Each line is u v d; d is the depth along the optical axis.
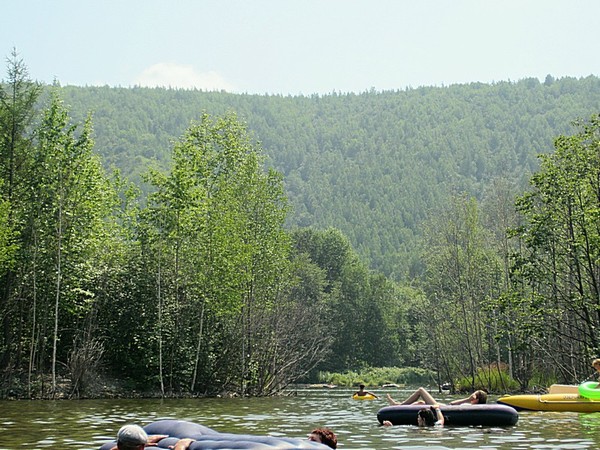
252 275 39.06
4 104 34.22
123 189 40.59
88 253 35.94
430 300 54.12
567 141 33.69
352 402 30.91
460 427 17.14
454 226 49.88
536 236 33.94
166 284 37.72
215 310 36.88
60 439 14.82
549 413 20.89
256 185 40.78
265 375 40.69
